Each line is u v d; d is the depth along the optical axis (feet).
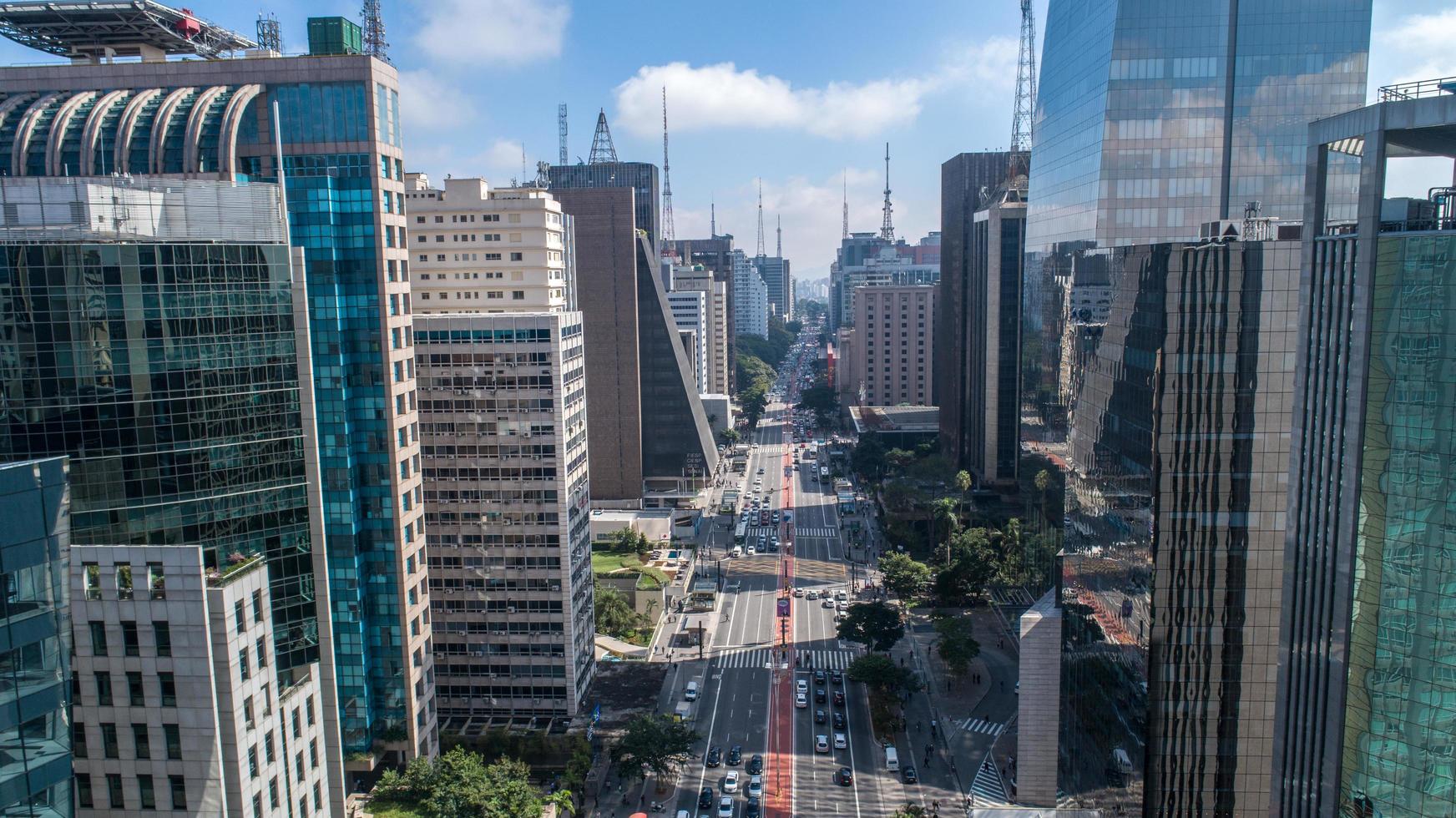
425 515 455.22
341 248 384.47
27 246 270.05
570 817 402.31
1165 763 317.42
